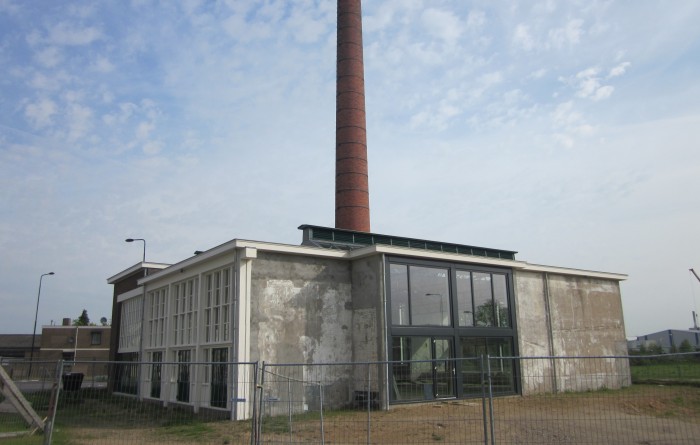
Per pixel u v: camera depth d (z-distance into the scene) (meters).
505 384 21.88
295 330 18.89
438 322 20.61
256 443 10.86
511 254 30.56
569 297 25.94
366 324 19.80
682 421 14.52
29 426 13.63
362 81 37.50
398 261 20.12
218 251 19.02
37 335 84.56
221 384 18.27
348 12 38.31
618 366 26.41
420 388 19.39
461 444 11.88
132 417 17.20
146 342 25.50
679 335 69.06
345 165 35.53
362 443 12.20
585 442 11.97
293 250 19.20
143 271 28.98
